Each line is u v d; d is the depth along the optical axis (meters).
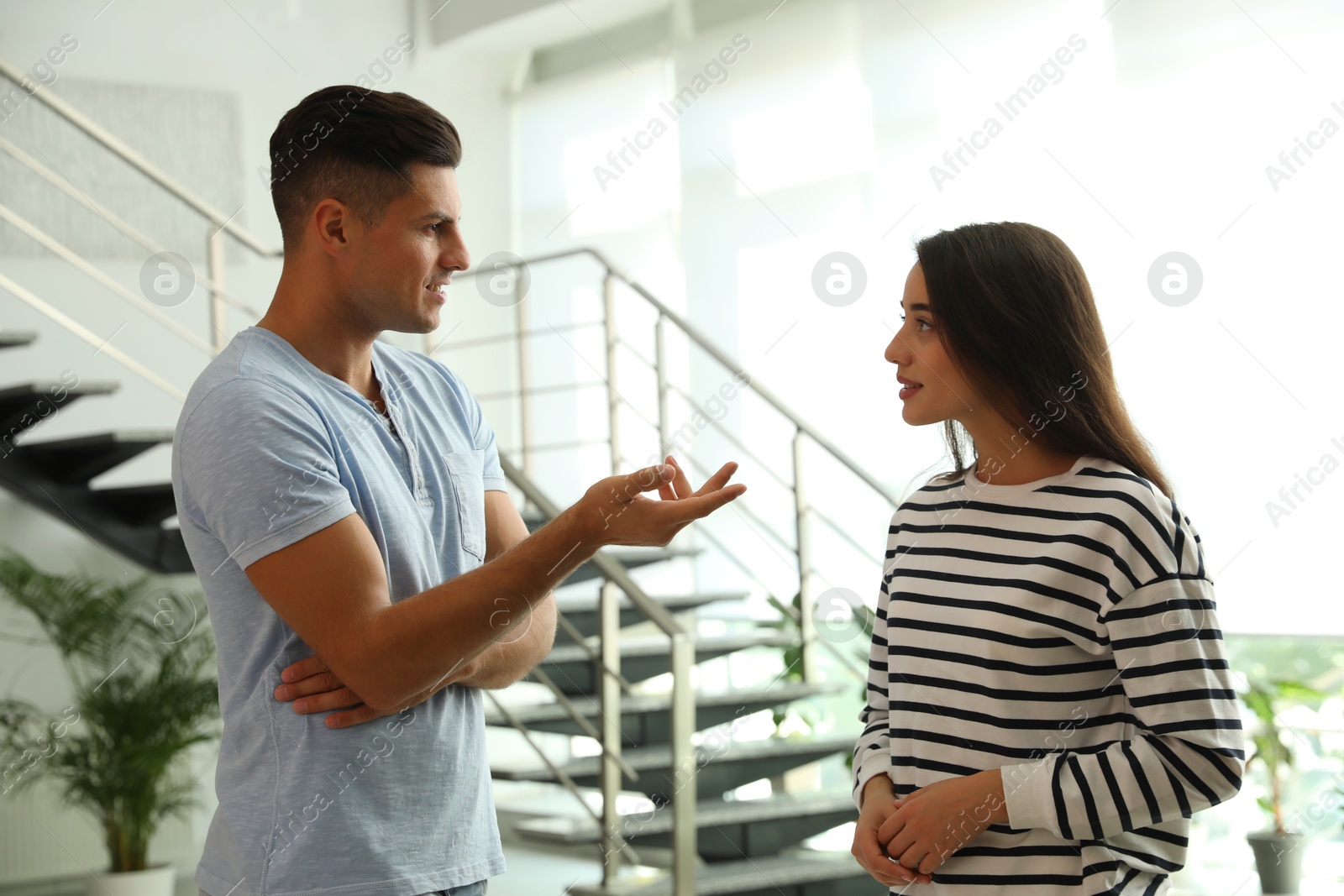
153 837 3.91
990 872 1.01
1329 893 3.26
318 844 0.91
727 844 3.08
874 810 1.10
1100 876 0.99
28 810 3.67
